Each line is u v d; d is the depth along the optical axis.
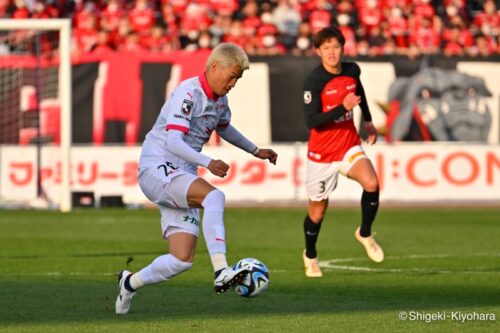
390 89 78.00
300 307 27.83
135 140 77.62
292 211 71.50
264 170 75.38
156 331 23.27
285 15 91.00
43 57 78.00
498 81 79.12
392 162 75.56
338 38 36.12
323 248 47.69
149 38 89.19
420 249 47.09
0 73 77.56
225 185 75.44
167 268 25.14
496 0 95.69
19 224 61.22
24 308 27.44
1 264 40.34
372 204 36.34
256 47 89.62
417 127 78.12
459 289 32.56
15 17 91.06
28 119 77.75
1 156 76.12
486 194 76.38
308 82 36.47
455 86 78.62
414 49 89.75
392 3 92.81
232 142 27.30
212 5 90.88
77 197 75.69
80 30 90.00
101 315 26.08
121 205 75.69
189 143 25.52
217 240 23.89
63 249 46.75
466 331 23.19
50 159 76.19
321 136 36.38
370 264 40.72
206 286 32.84
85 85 77.75
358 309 27.42
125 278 25.92
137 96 77.56
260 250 46.69
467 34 93.62
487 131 78.94
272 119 77.88
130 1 91.25
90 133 77.69
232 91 77.81
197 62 77.88
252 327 23.88
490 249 47.12
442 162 75.94
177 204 24.81
